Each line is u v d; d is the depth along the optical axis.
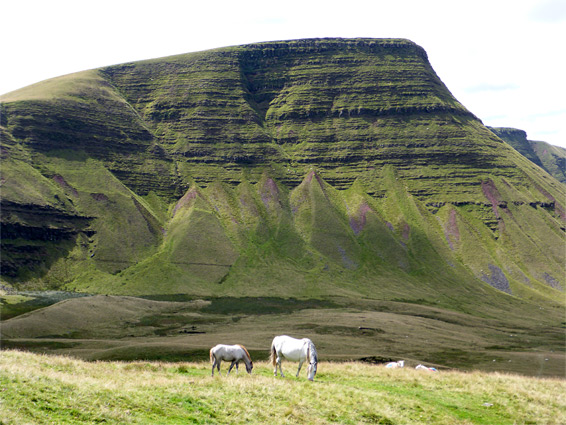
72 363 33.72
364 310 156.75
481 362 84.75
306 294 184.12
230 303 164.75
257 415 25.02
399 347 99.12
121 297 146.50
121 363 38.56
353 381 36.12
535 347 116.25
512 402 34.75
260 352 79.38
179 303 155.38
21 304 147.12
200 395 26.22
